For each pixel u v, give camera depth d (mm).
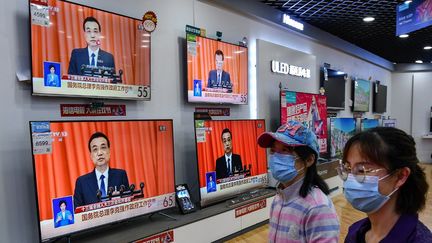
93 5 2848
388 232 871
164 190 3043
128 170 2762
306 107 5297
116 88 2906
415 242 798
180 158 3635
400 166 845
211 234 3229
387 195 866
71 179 2391
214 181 3578
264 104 4770
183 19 3674
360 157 907
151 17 3141
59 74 2516
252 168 4082
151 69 3332
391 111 10305
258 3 4633
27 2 2451
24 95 2441
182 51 3660
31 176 2457
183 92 3664
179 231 2906
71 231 2375
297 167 1427
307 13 5520
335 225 1270
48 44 2451
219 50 3967
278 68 5016
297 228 1318
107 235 2627
